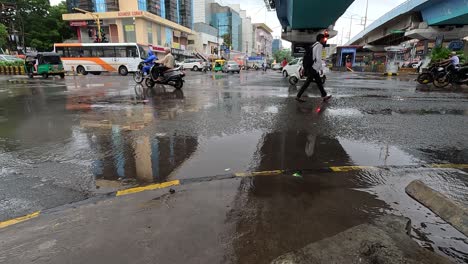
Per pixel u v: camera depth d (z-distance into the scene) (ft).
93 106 25.43
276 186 9.13
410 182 9.29
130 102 27.78
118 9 148.87
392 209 7.79
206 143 13.92
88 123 18.49
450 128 17.11
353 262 5.56
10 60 101.35
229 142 14.10
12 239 6.53
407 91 38.17
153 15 147.33
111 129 16.84
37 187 9.23
